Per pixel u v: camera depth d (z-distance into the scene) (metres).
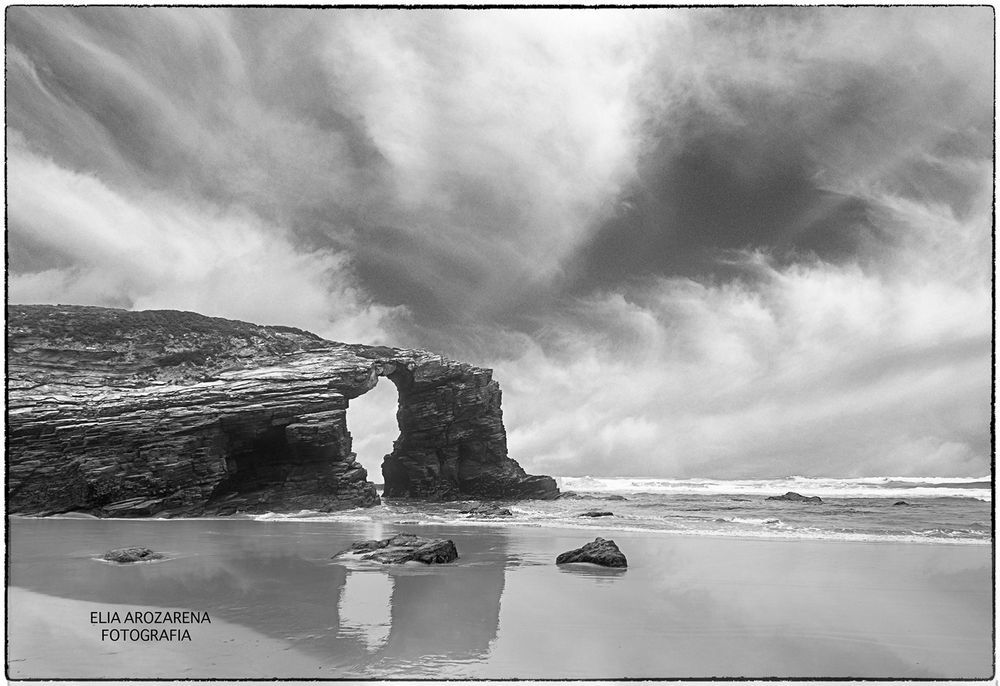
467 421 49.22
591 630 10.49
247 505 34.69
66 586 13.82
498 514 34.09
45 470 32.44
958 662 9.22
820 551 19.78
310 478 36.62
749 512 36.59
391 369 46.12
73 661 8.92
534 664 8.84
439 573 15.62
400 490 49.47
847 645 9.88
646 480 82.12
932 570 16.23
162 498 33.12
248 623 10.73
